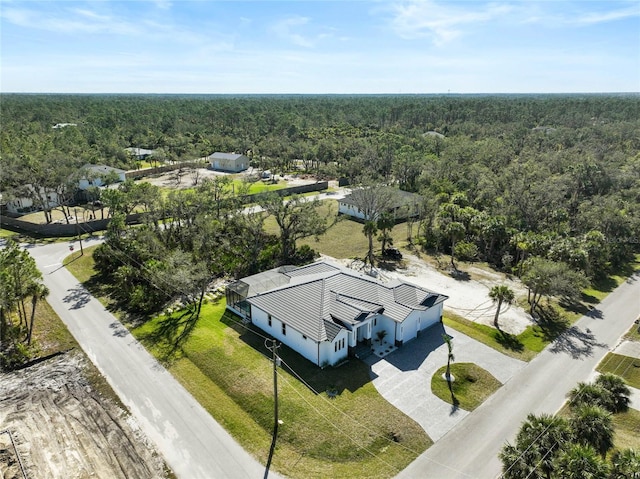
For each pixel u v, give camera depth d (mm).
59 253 48750
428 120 164375
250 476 19922
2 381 26797
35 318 34031
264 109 193125
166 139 114562
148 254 41438
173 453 21188
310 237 56438
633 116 152625
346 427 22797
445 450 21625
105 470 20188
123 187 61875
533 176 65938
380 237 51219
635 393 25984
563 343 31891
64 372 27562
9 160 60406
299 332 28547
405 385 26484
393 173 87500
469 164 82875
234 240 46812
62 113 157750
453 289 40781
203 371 27469
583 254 38688
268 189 81250
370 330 30672
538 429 17969
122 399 25016
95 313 35156
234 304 35031
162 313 35125
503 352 30453
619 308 37969
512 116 154625
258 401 24516
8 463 20375
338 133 131500
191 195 51812
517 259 48438
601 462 15859
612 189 69312
